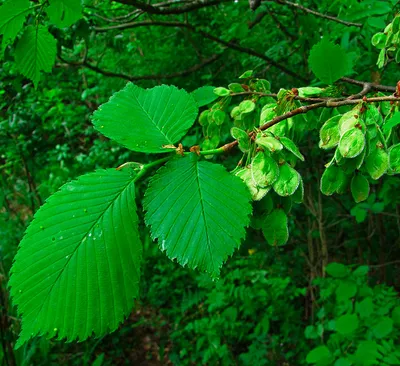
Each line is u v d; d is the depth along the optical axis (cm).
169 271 591
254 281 479
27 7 156
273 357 467
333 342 327
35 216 96
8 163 544
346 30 267
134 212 97
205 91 165
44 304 89
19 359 404
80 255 93
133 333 588
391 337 306
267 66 357
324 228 499
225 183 98
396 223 547
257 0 254
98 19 399
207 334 472
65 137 614
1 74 399
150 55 468
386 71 267
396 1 222
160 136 113
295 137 140
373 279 516
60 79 496
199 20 428
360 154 107
